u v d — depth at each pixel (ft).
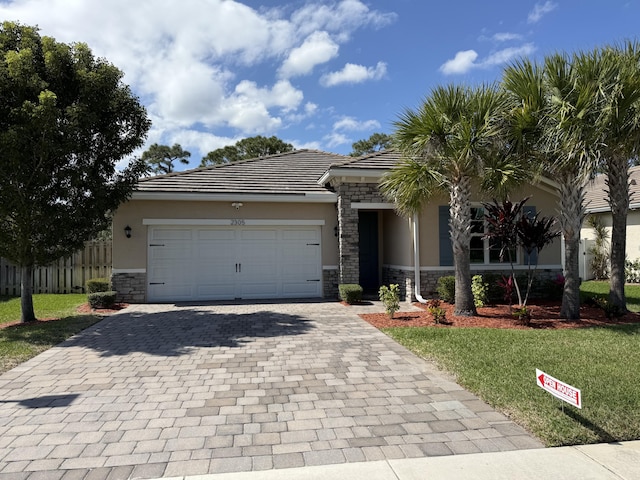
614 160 33.22
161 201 43.37
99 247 51.31
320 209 46.37
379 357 21.80
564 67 28.17
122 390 17.13
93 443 12.60
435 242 42.78
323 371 19.53
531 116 28.66
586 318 31.81
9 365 20.58
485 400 15.70
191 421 14.12
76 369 19.98
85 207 31.63
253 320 32.37
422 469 11.09
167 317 33.99
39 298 46.37
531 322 29.99
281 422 14.01
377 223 51.85
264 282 45.65
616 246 34.04
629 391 16.17
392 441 12.65
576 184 31.07
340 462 11.47
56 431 13.42
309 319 32.63
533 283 42.98
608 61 27.12
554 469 11.07
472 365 19.66
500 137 29.96
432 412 14.78
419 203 34.32
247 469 11.14
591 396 15.69
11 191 28.45
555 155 29.63
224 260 44.96
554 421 13.70
